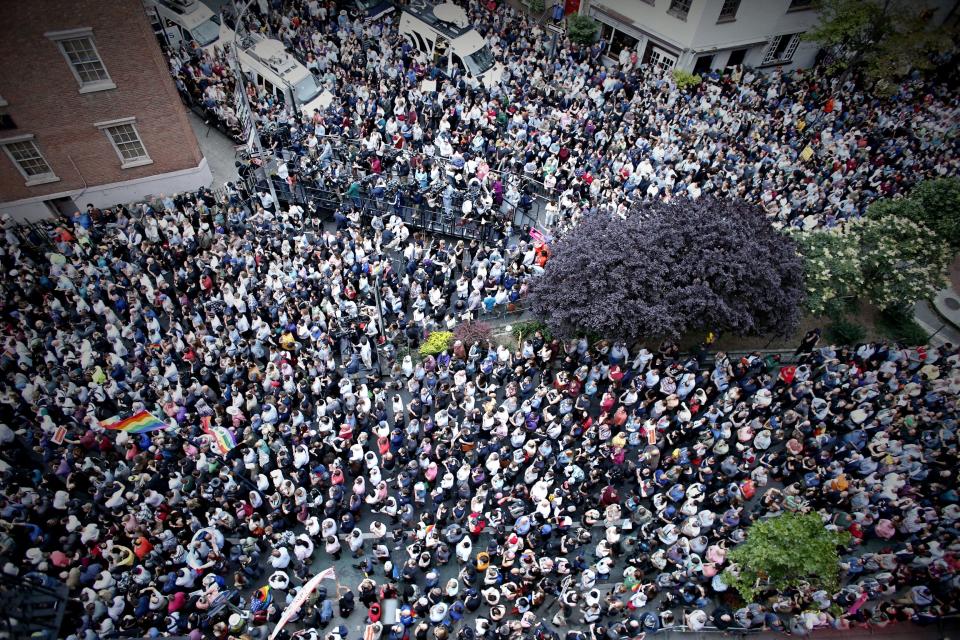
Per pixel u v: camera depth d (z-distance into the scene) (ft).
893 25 114.42
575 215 84.33
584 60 121.39
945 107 114.93
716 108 107.04
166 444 62.85
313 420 68.49
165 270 82.53
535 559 58.44
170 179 97.09
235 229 86.89
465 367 72.33
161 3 115.75
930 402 69.67
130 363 68.90
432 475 62.54
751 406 70.54
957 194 82.84
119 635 51.39
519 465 63.21
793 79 124.77
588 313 70.33
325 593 56.59
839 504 62.18
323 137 98.02
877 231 81.66
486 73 111.55
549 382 75.25
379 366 75.46
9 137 83.76
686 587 55.47
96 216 87.04
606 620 55.72
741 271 69.15
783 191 92.73
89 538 55.72
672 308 69.62
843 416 69.10
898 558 58.23
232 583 58.18
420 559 55.06
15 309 76.28
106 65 82.94
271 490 63.46
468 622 56.44
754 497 66.13
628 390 69.10
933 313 93.04
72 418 65.10
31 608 46.21
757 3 115.34
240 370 68.18
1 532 55.16
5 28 75.46
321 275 80.02
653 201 80.07
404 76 112.47
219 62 110.63
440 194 91.76
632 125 102.68
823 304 79.41
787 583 53.93
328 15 126.82
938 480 63.62
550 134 100.22
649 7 121.39
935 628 55.47
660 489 64.49
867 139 103.81
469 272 82.07
